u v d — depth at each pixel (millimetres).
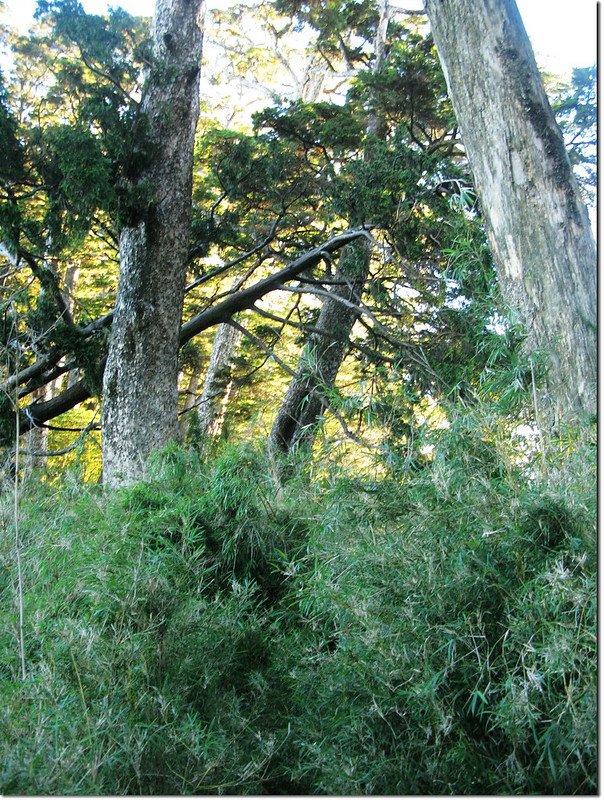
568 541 2453
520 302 5379
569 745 2119
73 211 9688
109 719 2367
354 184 10242
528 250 5797
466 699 2432
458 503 2682
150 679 2711
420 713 2418
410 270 9969
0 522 3744
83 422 19281
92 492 4484
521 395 3355
